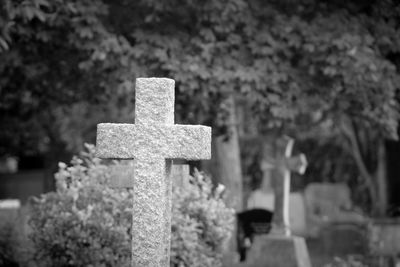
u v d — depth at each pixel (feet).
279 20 37.81
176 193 30.19
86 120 61.98
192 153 21.22
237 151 51.42
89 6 35.19
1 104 47.98
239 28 38.34
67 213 28.60
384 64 38.04
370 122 40.78
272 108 37.45
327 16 39.01
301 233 68.95
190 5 36.40
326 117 43.42
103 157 21.57
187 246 29.07
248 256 44.06
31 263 32.68
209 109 38.99
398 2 39.24
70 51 39.29
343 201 71.10
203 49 36.37
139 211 21.24
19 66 40.11
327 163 81.61
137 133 21.33
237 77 36.91
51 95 44.11
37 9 30.99
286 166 46.03
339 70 36.99
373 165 70.33
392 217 66.49
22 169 102.89
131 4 37.60
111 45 35.29
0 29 30.55
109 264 28.45
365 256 51.75
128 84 36.19
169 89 21.40
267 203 67.41
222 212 31.42
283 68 37.83
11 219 37.78
